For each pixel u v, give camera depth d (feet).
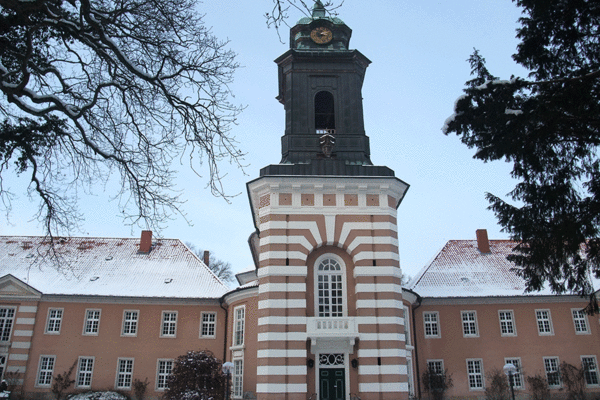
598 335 125.18
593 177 53.01
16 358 119.65
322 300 80.94
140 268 136.77
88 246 144.36
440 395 117.29
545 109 48.19
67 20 41.29
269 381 74.02
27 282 127.34
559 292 59.11
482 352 123.13
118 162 47.91
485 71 57.00
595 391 120.98
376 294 79.66
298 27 98.07
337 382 76.38
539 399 117.91
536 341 124.26
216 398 99.50
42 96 43.01
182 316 126.31
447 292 128.57
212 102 46.93
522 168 54.44
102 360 121.29
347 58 94.38
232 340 114.62
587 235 50.72
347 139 89.45
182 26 45.50
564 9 48.73
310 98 92.07
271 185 83.56
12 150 46.11
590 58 51.55
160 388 120.06
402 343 78.38
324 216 83.15
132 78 46.57
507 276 134.31
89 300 125.59
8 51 42.88
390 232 83.10
